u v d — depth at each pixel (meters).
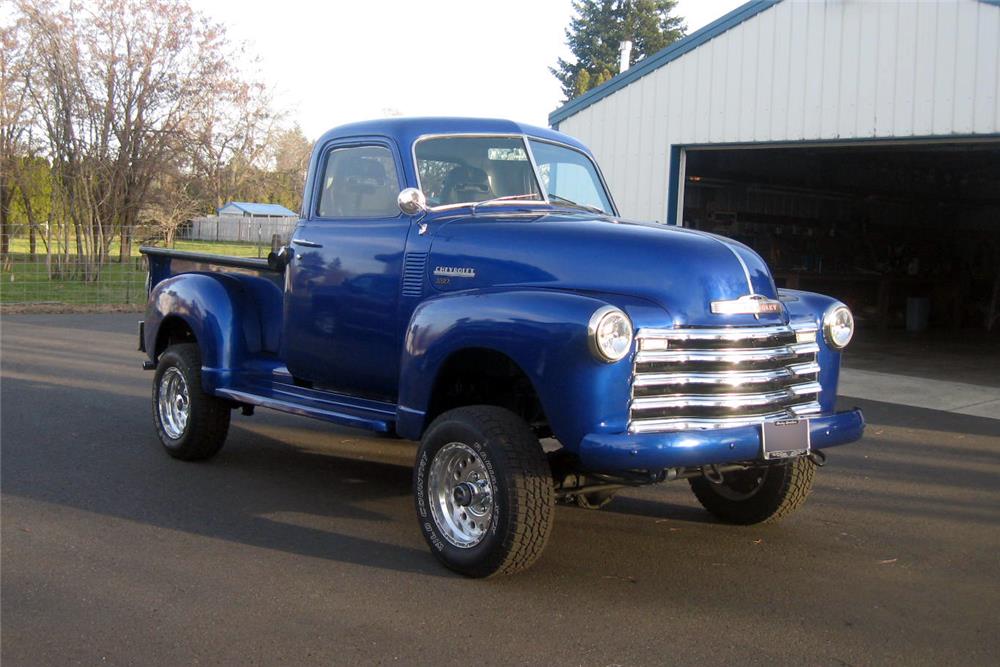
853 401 10.20
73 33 24.31
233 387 6.45
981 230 23.69
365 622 4.01
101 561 4.74
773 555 5.02
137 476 6.43
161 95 25.70
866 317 20.39
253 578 4.53
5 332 14.99
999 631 4.02
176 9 25.75
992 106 10.40
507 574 4.50
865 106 11.48
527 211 5.45
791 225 20.05
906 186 20.19
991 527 5.62
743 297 4.39
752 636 3.92
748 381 4.33
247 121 31.05
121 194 24.77
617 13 52.47
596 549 5.07
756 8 12.46
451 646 3.78
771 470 5.30
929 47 10.88
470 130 5.66
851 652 3.78
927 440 8.18
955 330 20.03
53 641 3.79
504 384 5.09
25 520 5.39
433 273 5.13
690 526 5.55
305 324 5.89
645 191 13.95
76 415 8.47
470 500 4.56
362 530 5.33
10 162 24.77
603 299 4.39
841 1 11.60
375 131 5.68
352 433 8.14
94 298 20.53
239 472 6.64
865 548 5.18
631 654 3.72
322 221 5.89
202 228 35.78
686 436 4.08
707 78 13.08
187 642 3.79
